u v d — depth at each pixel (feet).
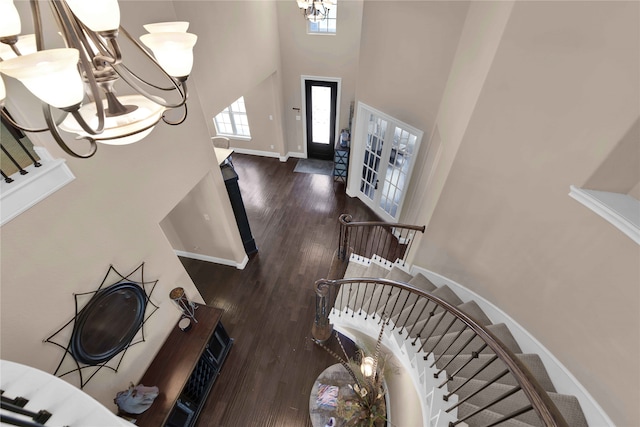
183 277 10.63
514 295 9.18
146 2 7.92
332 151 24.81
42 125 5.64
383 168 17.33
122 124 3.66
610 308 6.33
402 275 12.97
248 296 14.40
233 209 14.38
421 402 7.36
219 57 12.72
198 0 10.62
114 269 7.65
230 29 13.17
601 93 5.90
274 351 12.26
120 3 7.16
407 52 12.76
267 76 18.66
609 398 6.48
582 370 7.16
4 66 2.39
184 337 10.00
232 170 14.11
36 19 2.85
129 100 4.32
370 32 14.12
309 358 12.03
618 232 5.99
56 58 2.46
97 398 7.59
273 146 24.91
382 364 9.06
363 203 20.43
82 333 6.88
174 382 8.93
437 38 11.48
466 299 11.28
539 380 8.05
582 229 6.77
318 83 21.43
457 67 10.82
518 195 8.27
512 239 8.83
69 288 6.53
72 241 6.47
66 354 6.66
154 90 8.51
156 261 9.18
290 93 22.29
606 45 5.60
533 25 6.52
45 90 2.59
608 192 6.45
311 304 14.02
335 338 12.71
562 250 7.36
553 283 7.76
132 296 8.19
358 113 17.15
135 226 8.21
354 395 9.47
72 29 3.00
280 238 17.62
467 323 6.08
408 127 14.34
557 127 6.85
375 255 14.58
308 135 24.36
